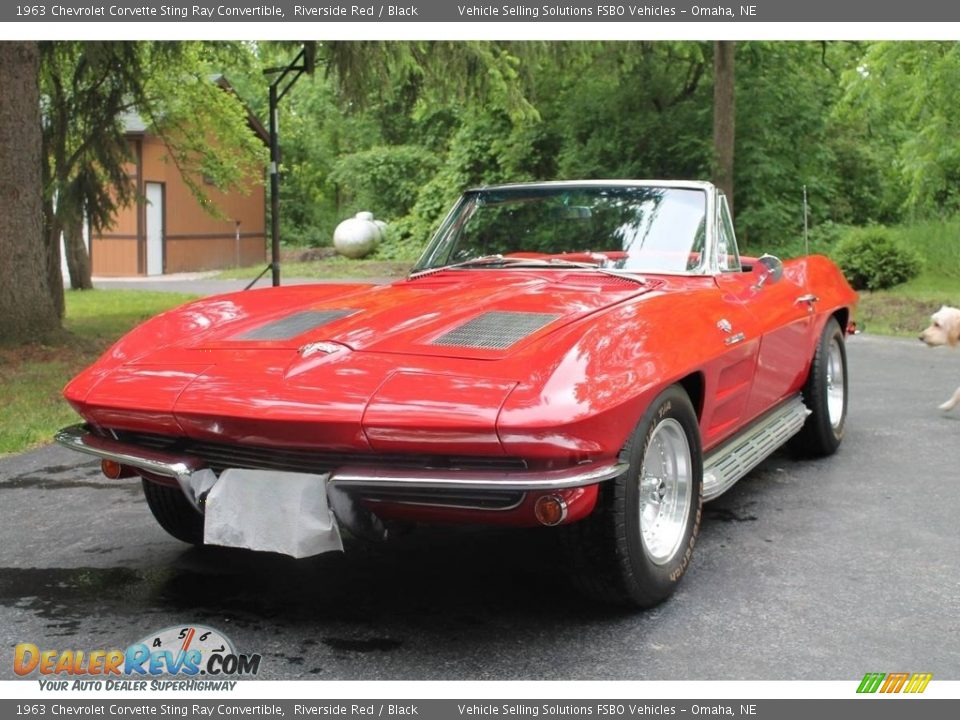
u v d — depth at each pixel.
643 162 25.75
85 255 20.66
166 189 28.69
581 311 3.53
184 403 3.20
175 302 17.23
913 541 4.26
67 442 3.64
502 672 3.01
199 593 3.70
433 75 11.48
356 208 41.38
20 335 10.21
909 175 18.52
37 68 10.23
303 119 43.56
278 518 3.15
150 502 4.07
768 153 25.45
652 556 3.43
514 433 2.85
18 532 4.52
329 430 3.00
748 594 3.63
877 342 12.00
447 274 4.50
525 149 28.70
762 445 4.61
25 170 10.16
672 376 3.30
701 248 4.46
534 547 4.19
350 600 3.62
